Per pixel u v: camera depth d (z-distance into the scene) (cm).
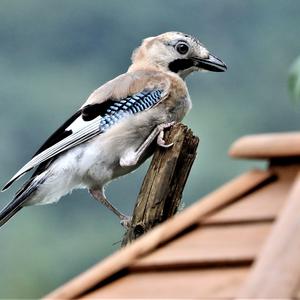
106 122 966
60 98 2808
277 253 454
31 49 2997
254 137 484
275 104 2695
